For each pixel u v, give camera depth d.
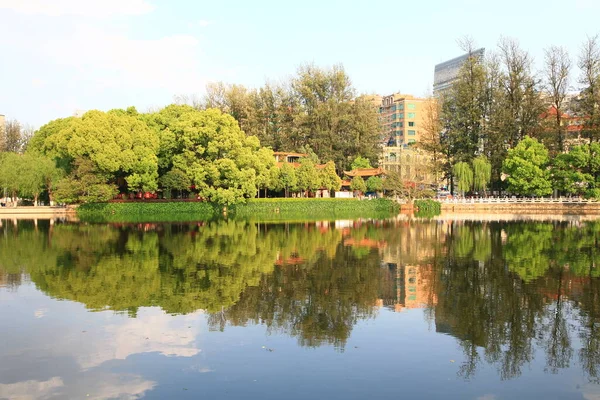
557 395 13.58
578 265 31.95
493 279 27.66
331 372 14.91
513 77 95.25
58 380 14.28
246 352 16.41
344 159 117.25
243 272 29.12
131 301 22.47
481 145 100.88
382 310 21.33
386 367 15.31
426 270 30.20
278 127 124.50
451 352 16.58
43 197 92.50
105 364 15.39
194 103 127.25
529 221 67.62
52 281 26.42
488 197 101.19
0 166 78.12
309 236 47.50
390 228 56.41
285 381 14.26
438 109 106.94
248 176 80.44
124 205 79.88
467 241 44.12
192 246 39.84
